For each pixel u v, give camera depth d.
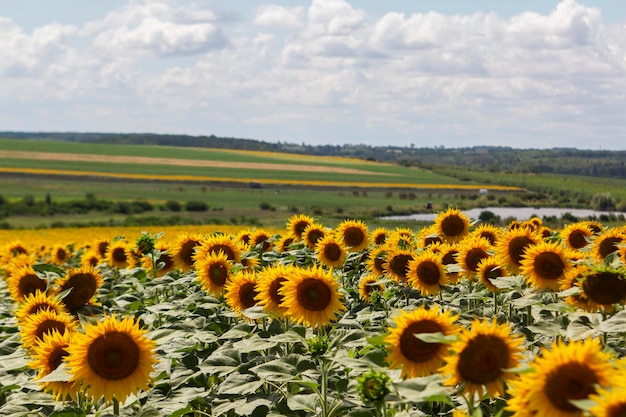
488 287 8.00
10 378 6.68
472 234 10.72
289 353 6.99
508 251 7.86
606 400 3.06
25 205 116.19
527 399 3.47
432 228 11.48
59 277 9.09
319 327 6.84
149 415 5.63
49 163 194.00
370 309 7.89
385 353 5.17
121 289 12.89
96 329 5.45
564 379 3.42
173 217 105.44
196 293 9.27
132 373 5.44
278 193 152.50
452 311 7.84
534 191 179.12
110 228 65.75
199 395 6.15
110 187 153.62
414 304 8.46
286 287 6.66
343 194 154.00
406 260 9.22
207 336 7.18
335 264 10.53
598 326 5.34
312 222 12.48
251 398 6.28
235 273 8.91
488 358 4.17
